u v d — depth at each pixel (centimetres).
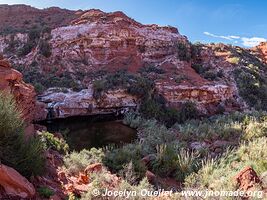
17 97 965
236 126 1566
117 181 800
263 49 5228
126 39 2984
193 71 2930
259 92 2838
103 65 2761
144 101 2183
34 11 4059
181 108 2258
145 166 1029
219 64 3266
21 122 610
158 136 1487
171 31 3503
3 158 528
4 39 3053
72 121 1923
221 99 2494
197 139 1448
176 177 1019
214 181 808
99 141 1541
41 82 2241
